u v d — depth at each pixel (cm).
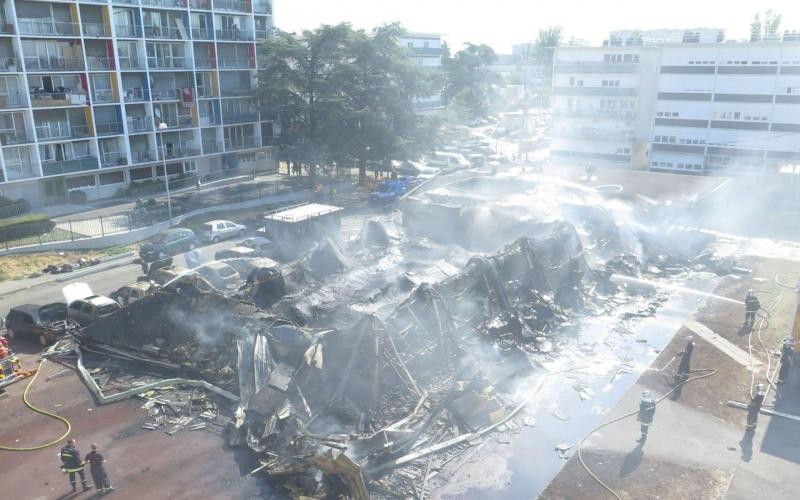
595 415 1920
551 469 1648
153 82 5272
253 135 6125
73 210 4650
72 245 3784
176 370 2173
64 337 2525
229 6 5634
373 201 5056
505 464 1669
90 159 4828
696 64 5797
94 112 4844
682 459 1678
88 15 4709
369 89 5272
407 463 1662
